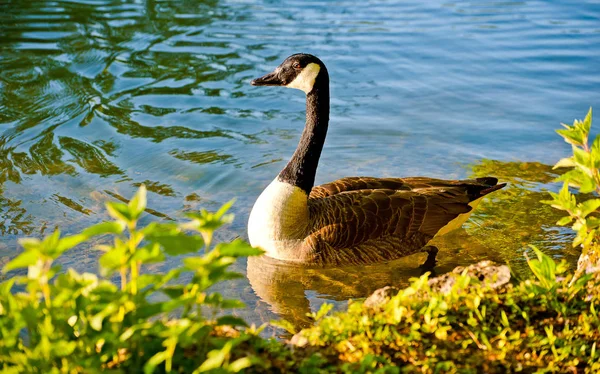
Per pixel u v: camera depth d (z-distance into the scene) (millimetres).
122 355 4000
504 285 5004
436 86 11727
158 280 3797
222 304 3750
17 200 8109
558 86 11641
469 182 7926
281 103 11188
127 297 3621
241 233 7707
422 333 4445
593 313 4703
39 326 3684
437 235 7762
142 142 9734
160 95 11227
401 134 10234
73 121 10266
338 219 7312
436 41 13641
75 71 11953
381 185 7887
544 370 4199
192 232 7539
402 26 14445
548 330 4438
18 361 3574
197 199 8336
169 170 9023
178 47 13070
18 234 7363
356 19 14844
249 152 9602
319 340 4379
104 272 3668
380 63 12578
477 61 12703
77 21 14352
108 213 7871
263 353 4273
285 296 6570
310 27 14250
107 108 10703
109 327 3703
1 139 9641
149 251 3586
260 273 7055
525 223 7906
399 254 7449
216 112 10750
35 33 13594
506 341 4402
